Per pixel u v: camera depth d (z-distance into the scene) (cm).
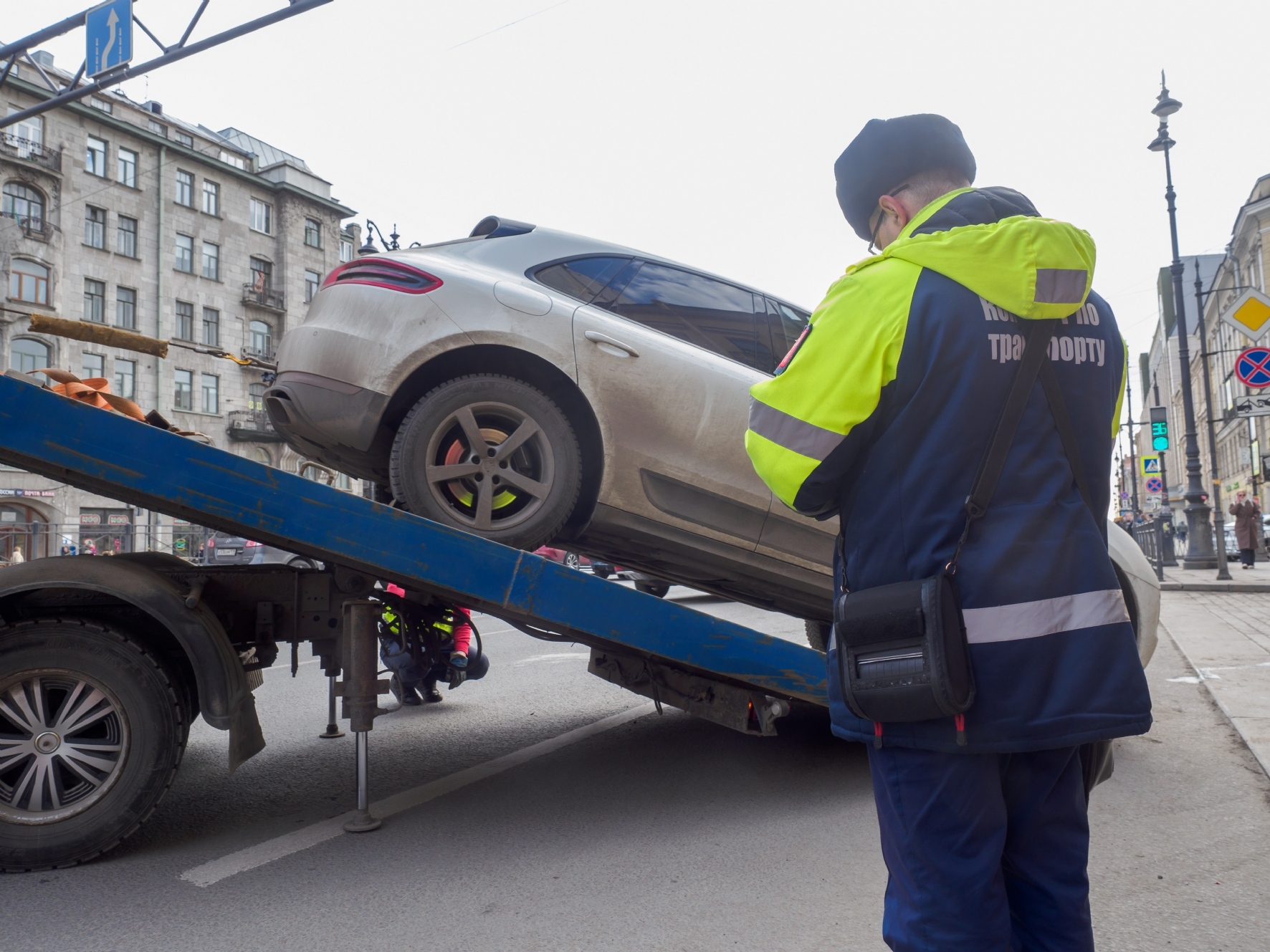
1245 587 1424
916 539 142
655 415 423
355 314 403
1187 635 878
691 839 343
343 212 4994
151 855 331
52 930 266
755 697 386
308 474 489
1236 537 2008
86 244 3850
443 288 404
